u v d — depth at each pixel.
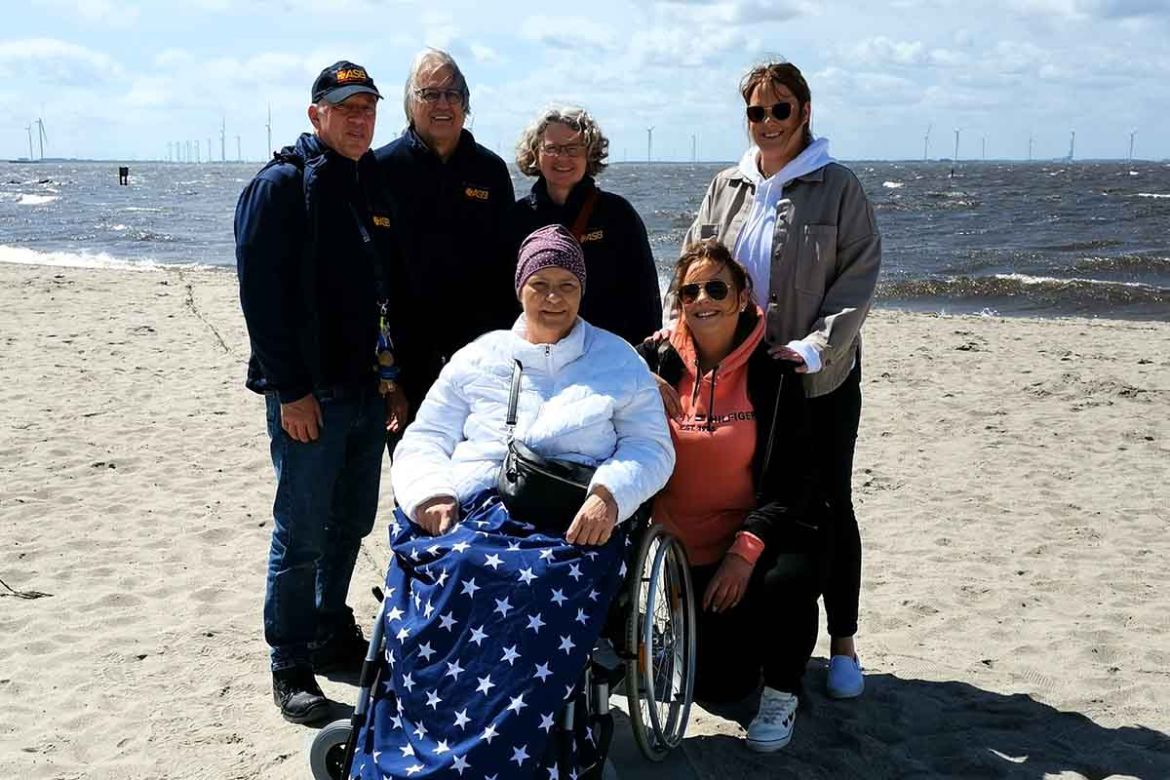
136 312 15.52
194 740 4.04
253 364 4.07
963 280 23.95
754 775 3.86
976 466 8.22
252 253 3.81
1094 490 7.58
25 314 14.91
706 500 4.04
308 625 4.23
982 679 4.66
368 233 4.05
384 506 6.99
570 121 4.39
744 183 4.30
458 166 4.50
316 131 4.02
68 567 5.80
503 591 3.20
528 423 3.61
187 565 5.86
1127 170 180.38
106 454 8.03
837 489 4.23
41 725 4.15
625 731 4.17
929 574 5.97
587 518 3.34
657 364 4.15
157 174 182.38
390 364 4.14
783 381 3.94
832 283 4.12
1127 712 4.37
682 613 3.96
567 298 3.64
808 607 3.88
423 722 3.14
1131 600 5.58
